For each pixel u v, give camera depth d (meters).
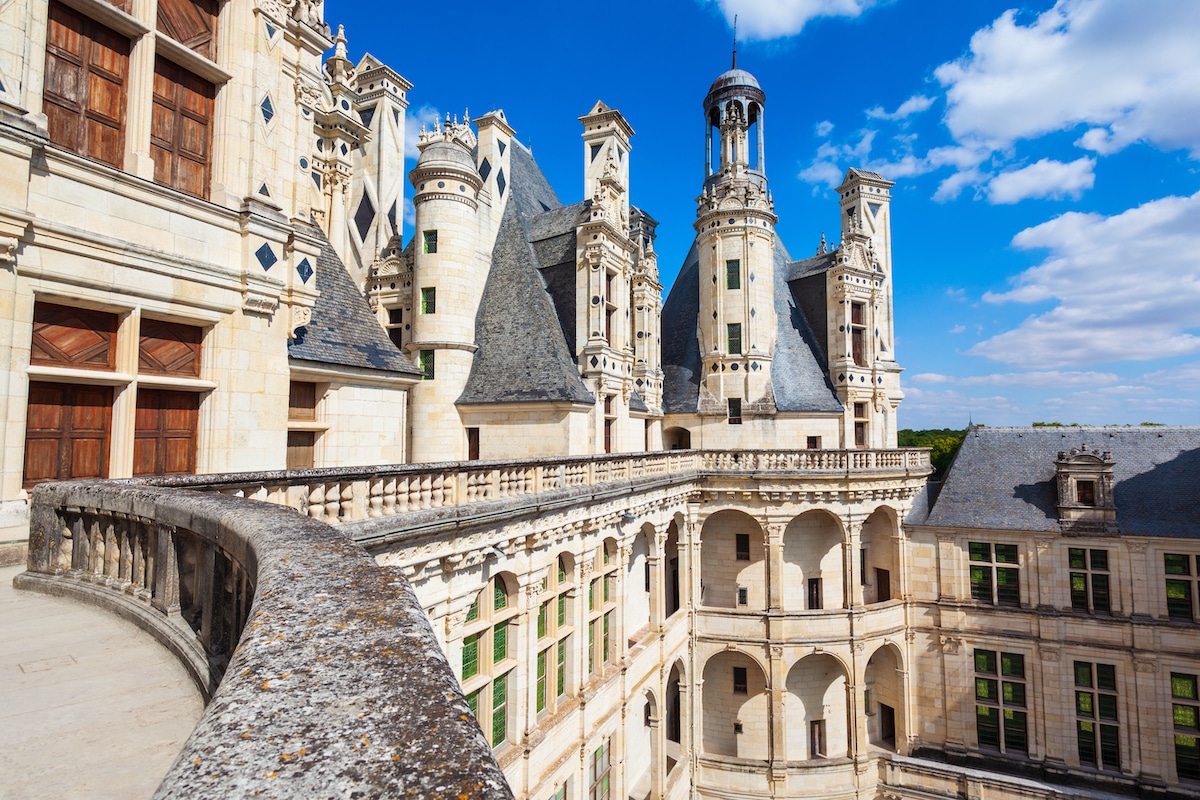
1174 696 29.09
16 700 4.56
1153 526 30.23
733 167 39.75
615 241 30.58
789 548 34.50
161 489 7.00
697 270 40.56
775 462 32.19
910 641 34.06
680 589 32.06
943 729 32.97
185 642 5.46
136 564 6.89
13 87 9.34
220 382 13.02
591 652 22.00
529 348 28.05
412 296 28.94
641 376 34.50
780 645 31.16
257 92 13.78
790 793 30.59
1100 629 30.52
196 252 12.38
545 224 32.78
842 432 37.81
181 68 12.72
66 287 10.29
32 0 9.72
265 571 3.52
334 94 27.38
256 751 1.65
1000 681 32.03
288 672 2.20
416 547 12.88
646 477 24.95
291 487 9.98
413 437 27.28
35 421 10.34
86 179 10.46
